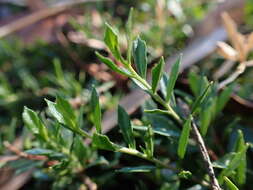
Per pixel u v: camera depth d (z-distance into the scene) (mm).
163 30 285
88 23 298
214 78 243
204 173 168
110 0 339
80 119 158
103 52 285
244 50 223
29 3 369
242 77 242
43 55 309
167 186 170
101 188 204
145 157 138
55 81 259
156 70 131
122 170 137
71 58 298
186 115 166
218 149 192
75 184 193
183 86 211
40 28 332
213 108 177
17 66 307
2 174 198
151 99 185
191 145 174
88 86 253
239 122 201
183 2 325
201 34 286
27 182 209
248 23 306
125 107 212
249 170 171
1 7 401
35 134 151
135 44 135
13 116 262
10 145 182
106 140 128
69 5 337
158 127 168
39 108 263
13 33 338
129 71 129
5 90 265
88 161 180
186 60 252
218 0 310
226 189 153
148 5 325
